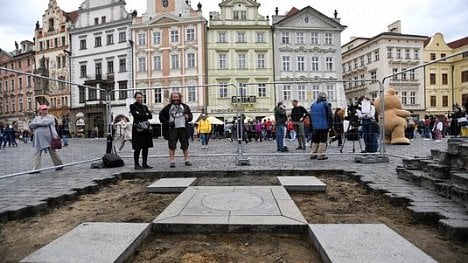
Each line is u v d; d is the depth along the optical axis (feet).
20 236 12.93
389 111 52.90
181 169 26.53
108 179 23.71
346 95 36.22
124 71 157.17
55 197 17.57
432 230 12.89
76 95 156.15
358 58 188.65
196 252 11.10
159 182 21.84
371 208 16.07
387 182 20.26
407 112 52.90
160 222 12.97
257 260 10.46
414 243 11.54
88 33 164.55
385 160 29.99
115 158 30.12
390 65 169.68
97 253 10.16
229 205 15.33
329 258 9.61
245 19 148.05
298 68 151.02
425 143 50.75
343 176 24.84
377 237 11.17
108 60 160.45
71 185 20.89
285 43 149.89
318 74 152.46
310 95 45.68
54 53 181.47
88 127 41.86
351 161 31.24
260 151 46.19
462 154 16.26
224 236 12.51
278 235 12.52
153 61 151.43
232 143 62.75
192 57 147.43
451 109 28.04
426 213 13.74
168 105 29.01
